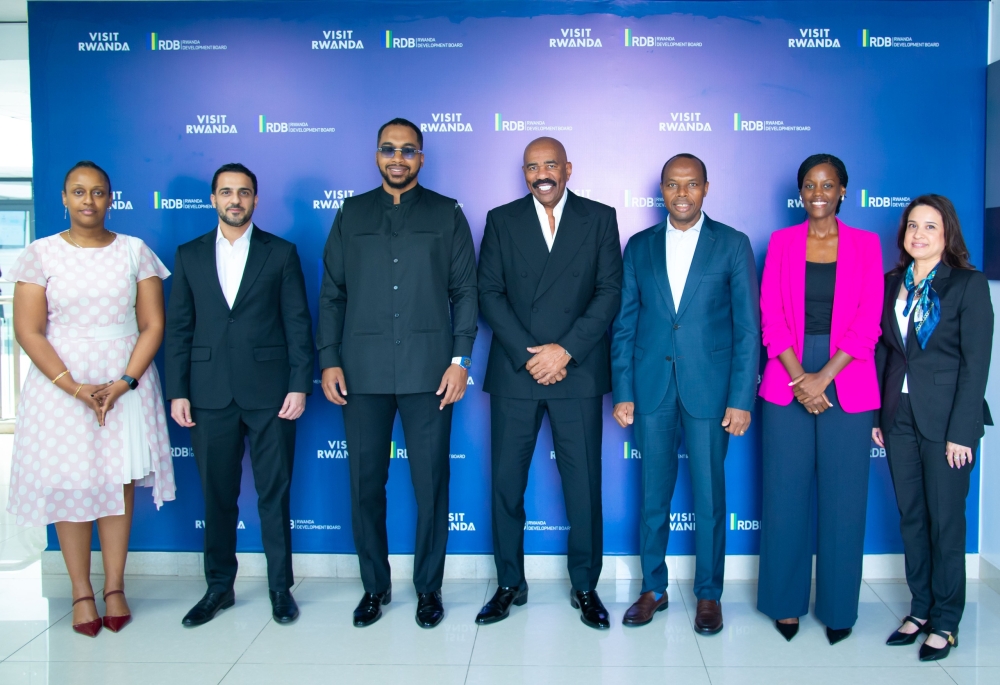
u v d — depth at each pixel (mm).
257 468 2613
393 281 2482
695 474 2518
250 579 2984
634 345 2566
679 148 2881
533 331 2500
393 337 2473
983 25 2826
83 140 2932
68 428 2428
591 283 2541
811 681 2168
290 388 2568
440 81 2887
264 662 2297
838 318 2334
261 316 2557
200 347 2537
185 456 2998
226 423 2547
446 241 2529
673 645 2393
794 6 2840
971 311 2246
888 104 2854
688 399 2457
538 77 2875
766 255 2695
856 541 2391
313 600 2771
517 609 2674
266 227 2939
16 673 2225
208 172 2930
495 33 2869
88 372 2447
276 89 2906
